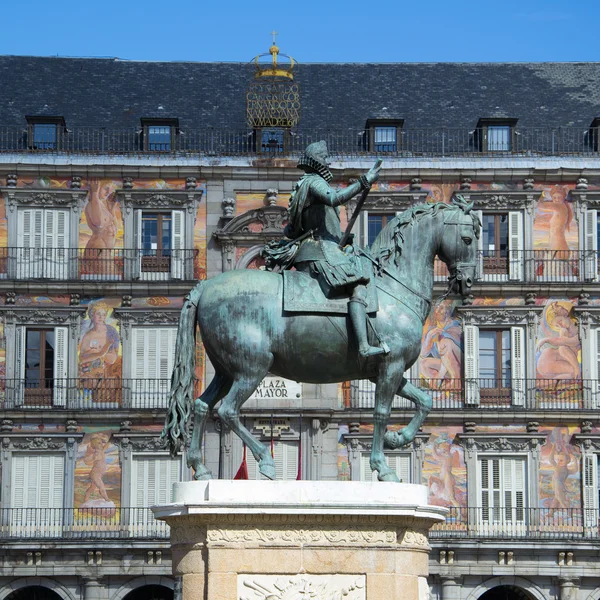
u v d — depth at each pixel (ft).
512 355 221.05
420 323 66.33
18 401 216.95
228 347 64.54
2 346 218.18
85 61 248.32
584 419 217.77
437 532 213.25
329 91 243.60
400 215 68.08
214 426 215.10
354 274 64.54
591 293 222.89
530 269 223.51
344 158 226.99
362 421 216.95
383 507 61.05
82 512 213.05
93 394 217.97
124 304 221.05
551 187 226.17
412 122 236.22
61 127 228.02
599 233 226.79
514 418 217.77
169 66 248.93
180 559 62.23
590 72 250.37
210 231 224.12
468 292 67.87
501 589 220.43
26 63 246.47
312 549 61.16
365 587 61.16
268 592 60.70
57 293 220.84
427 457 217.36
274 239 222.89
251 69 249.96
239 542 60.95
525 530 214.69
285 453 215.92
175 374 65.46
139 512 213.25
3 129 229.04
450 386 219.41
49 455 215.10
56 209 224.33
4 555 208.23
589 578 211.41
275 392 216.54
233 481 61.31
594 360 221.46
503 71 249.75
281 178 225.76
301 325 64.44
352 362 65.21
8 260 221.46
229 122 234.99
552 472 217.36
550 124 236.22
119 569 208.64
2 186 222.89
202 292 65.87
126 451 215.31
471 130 234.58
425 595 62.90
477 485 216.54
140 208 224.53
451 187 225.76
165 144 228.84
